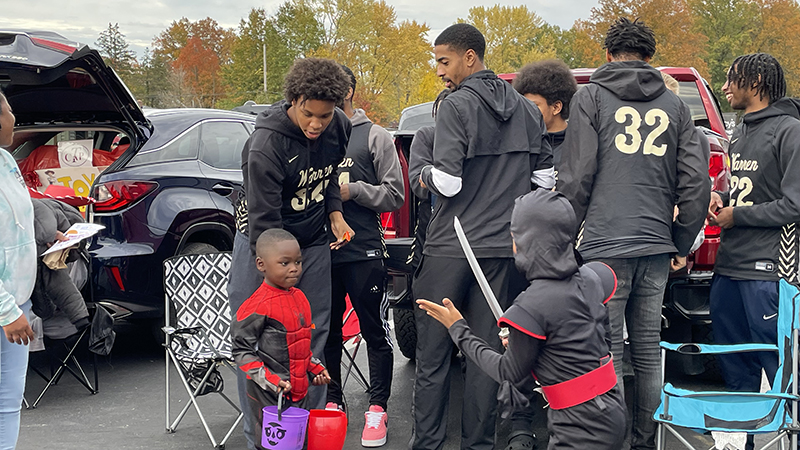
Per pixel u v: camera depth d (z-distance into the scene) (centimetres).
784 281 312
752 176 370
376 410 407
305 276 350
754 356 387
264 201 317
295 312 317
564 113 401
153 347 606
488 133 332
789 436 296
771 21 7912
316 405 352
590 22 7669
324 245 356
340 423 306
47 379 491
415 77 9412
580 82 586
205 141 570
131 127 527
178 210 527
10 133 293
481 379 341
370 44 8925
